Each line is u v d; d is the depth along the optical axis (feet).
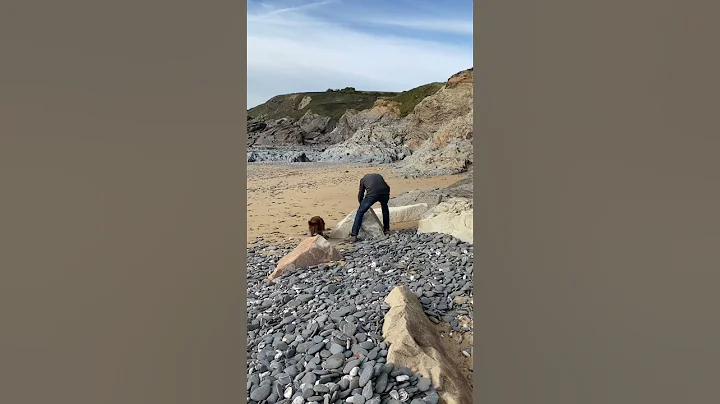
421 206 13.96
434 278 9.18
